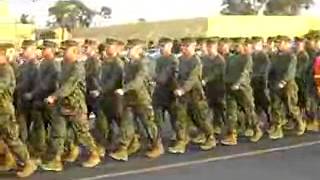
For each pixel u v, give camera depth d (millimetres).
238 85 12047
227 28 40094
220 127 12344
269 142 12359
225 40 12484
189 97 11336
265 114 13094
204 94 11617
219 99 12180
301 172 9555
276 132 12875
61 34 40469
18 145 9148
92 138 10086
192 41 11305
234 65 12180
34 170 9469
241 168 9852
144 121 10633
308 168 9852
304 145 12016
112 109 10633
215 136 12383
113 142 10758
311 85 13664
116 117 10648
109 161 10422
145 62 10500
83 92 9844
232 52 12422
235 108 12172
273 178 9125
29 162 9266
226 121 12180
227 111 12148
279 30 41250
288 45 13000
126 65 10562
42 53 10352
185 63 11281
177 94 11031
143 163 10258
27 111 10031
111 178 9133
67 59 9656
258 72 12898
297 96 13359
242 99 12211
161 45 11625
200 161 10422
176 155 10984
